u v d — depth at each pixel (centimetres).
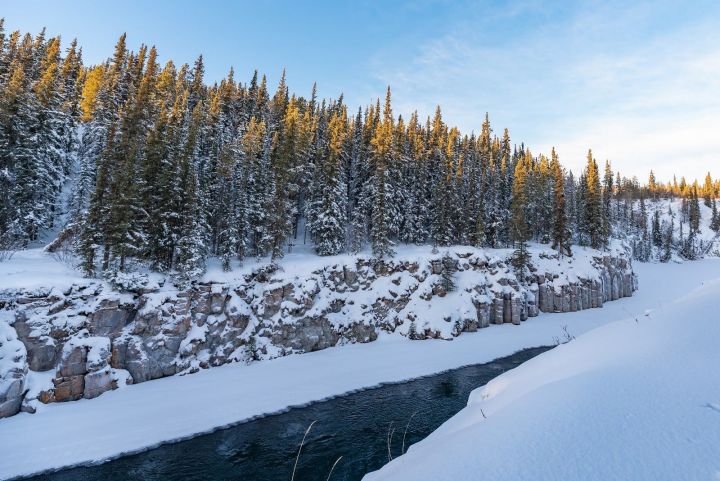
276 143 5372
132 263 3316
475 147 7881
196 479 1664
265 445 1961
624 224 11738
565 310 5659
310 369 3114
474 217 6025
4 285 2378
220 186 4181
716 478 452
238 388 2653
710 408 615
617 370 848
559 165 6538
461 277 4931
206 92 7369
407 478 648
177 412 2245
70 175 5028
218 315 3306
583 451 553
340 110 8744
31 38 6838
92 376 2403
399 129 6041
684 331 1043
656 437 559
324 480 1658
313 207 5056
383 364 3322
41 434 1906
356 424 2214
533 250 6359
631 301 6544
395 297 4484
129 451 1844
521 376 1377
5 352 2144
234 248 3800
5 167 3731
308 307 3759
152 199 3469
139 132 4062
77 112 5556
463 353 3691
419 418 2297
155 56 6203
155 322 2880
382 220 4756
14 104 3906
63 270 2942
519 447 598
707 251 11638
